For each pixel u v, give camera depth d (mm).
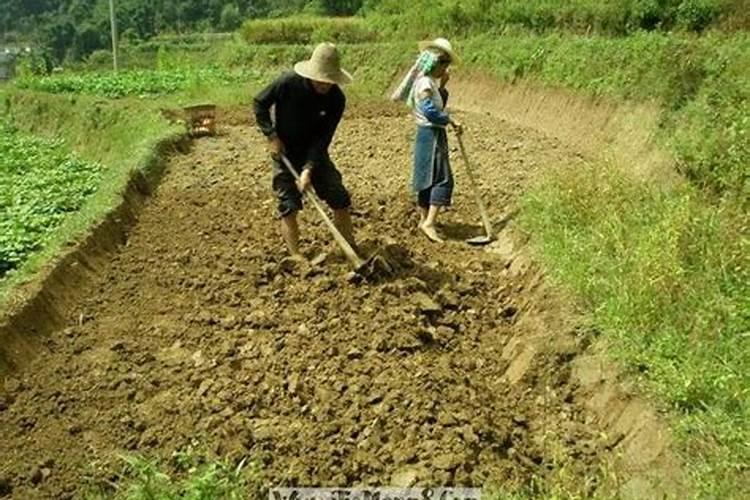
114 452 5230
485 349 6570
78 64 54531
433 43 8594
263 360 6219
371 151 13797
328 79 7055
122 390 5957
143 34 65312
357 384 5789
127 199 10195
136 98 22156
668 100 11039
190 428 5391
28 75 26328
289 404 5637
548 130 15281
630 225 7059
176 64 31406
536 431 5449
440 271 7824
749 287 5754
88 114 19281
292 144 7629
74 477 5062
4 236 8711
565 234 7375
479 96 19062
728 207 6930
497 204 9984
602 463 4926
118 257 8680
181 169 12570
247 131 16422
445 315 6988
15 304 6793
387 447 5121
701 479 4312
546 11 19719
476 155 12875
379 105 20188
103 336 6844
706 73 10766
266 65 30125
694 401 4879
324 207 9781
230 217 9922
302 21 32406
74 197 10977
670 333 5457
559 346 5996
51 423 5621
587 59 15242
